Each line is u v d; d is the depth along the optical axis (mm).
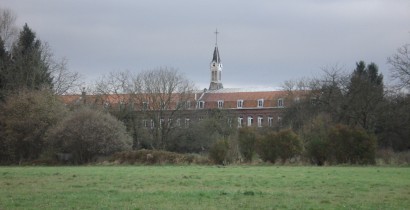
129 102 86438
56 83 76062
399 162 49250
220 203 17609
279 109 110625
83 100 78438
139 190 21906
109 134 56156
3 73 70000
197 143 86625
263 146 52250
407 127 67938
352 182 26656
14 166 52250
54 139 56344
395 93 68562
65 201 17859
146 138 85125
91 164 54188
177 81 106562
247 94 138500
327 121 59719
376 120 69375
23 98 60188
